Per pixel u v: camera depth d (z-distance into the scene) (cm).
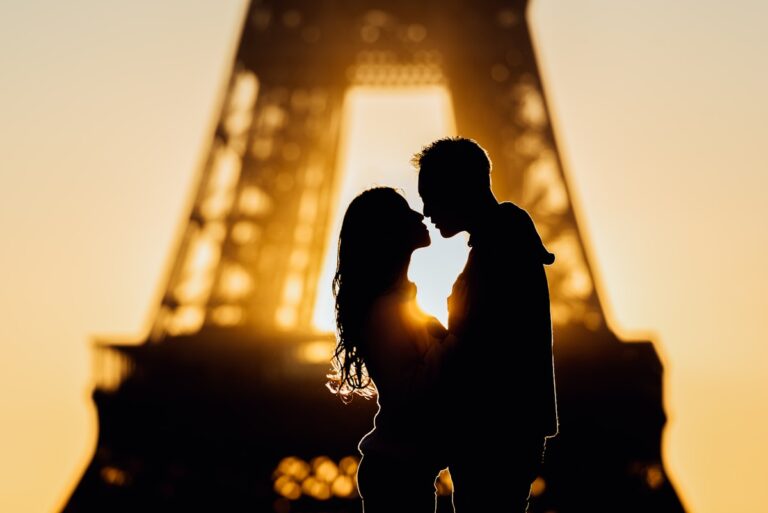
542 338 688
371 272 687
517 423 674
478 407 676
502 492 680
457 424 683
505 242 691
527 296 682
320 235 4400
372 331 668
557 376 3434
